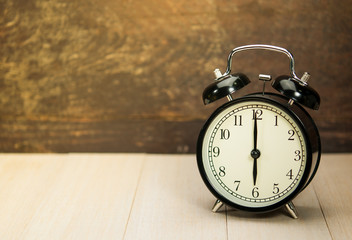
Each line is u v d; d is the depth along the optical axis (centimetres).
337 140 82
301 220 65
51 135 84
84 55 81
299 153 63
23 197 71
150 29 79
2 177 76
